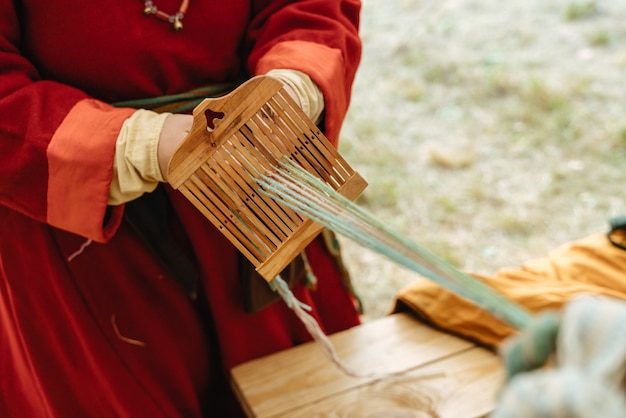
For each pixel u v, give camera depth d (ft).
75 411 3.83
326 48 3.24
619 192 8.08
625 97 9.83
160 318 3.79
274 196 2.61
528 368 1.44
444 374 3.76
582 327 1.31
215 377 4.35
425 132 9.72
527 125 9.53
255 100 2.59
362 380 3.80
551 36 11.93
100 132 2.78
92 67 3.16
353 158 9.20
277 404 3.69
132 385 3.75
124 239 3.53
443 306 4.08
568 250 4.31
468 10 13.38
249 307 3.80
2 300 3.70
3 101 2.89
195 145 2.57
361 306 4.63
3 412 4.23
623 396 1.25
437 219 7.97
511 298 3.91
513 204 8.13
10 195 2.99
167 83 3.30
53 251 3.42
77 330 3.58
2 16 3.03
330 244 4.12
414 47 12.23
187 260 3.60
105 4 3.04
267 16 3.48
